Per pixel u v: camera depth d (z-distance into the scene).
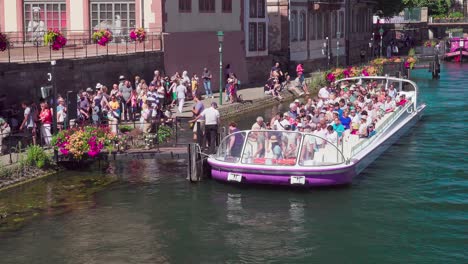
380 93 39.03
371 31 98.56
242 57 58.16
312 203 25.67
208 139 30.06
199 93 49.59
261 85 58.53
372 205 25.48
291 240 22.31
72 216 24.12
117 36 44.69
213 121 29.94
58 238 22.30
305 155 27.27
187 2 49.38
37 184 27.27
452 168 30.67
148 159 31.03
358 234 22.78
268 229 23.19
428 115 44.94
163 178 28.67
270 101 51.19
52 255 21.06
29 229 22.95
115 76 40.00
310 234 22.78
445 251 21.45
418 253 21.33
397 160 32.22
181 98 41.56
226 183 27.97
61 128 30.61
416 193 26.92
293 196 26.47
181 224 23.59
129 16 46.44
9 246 21.67
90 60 37.50
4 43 31.83
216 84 53.72
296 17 69.25
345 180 27.56
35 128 30.11
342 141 29.16
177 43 47.97
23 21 47.06
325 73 62.75
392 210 24.97
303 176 26.80
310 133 27.48
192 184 27.88
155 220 23.92
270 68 63.28
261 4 61.38
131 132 31.88
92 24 46.66
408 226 23.45
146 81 43.69
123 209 24.89
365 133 32.19
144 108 33.41
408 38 111.00
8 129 28.72
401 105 39.31
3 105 31.33
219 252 21.42
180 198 26.14
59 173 28.94
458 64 89.81
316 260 20.83
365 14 94.31
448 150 34.34
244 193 26.78
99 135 29.41
